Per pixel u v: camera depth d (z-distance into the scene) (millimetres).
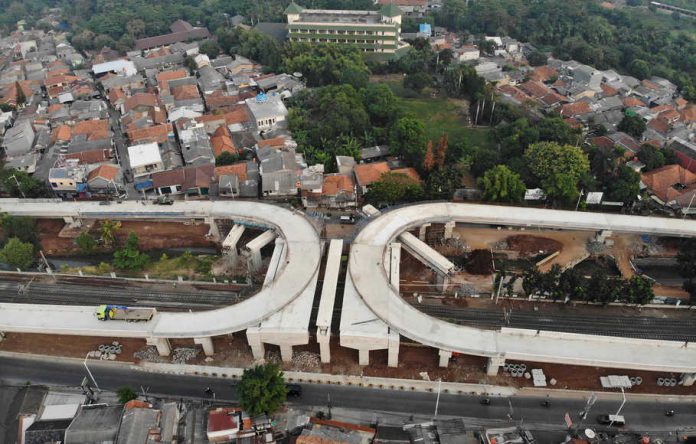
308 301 110375
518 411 97875
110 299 124062
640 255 135500
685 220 134500
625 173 146500
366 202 151625
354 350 110000
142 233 146750
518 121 171500
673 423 95562
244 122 191250
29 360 109250
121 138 193375
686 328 114312
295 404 99625
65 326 105562
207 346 107375
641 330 113562
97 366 107875
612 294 114938
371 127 183625
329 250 125250
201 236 145750
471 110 196875
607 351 99562
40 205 147750
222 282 128500
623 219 135125
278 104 194375
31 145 180500
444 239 139000
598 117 190125
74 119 198375
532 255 135000
